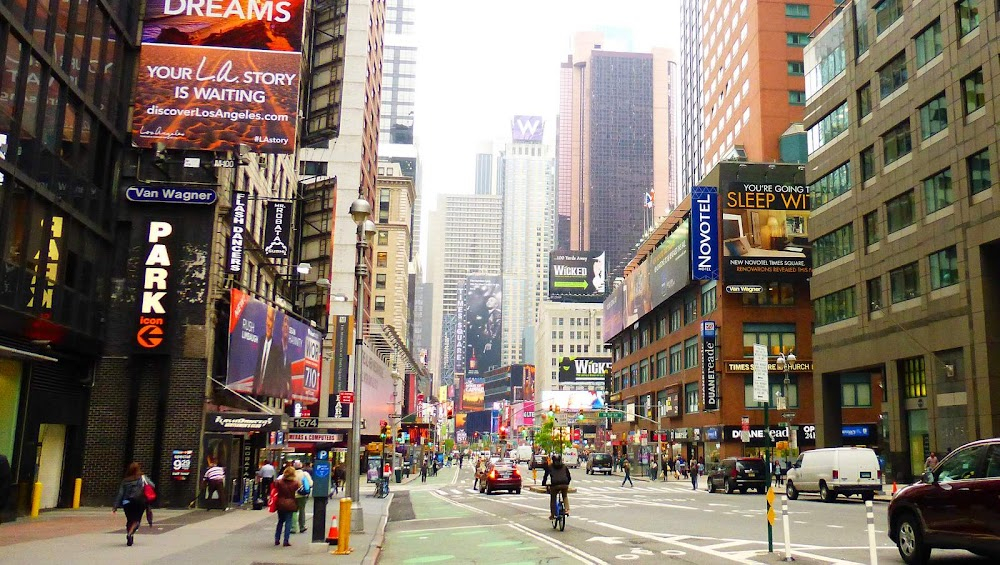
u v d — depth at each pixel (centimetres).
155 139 2848
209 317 2833
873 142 4588
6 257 1998
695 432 7419
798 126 8238
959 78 3788
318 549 1566
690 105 13138
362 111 6794
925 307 4031
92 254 2639
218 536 1808
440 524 2320
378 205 10425
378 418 7212
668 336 8425
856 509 2759
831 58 5172
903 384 4300
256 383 3128
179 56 2914
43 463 2544
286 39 2980
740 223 6706
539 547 1670
